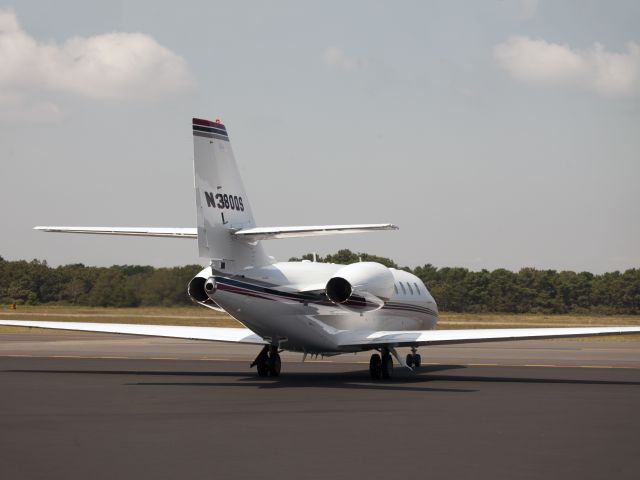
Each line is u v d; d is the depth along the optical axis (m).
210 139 43.62
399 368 59.69
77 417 32.44
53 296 179.00
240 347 84.44
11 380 47.84
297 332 47.94
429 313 64.31
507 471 22.64
